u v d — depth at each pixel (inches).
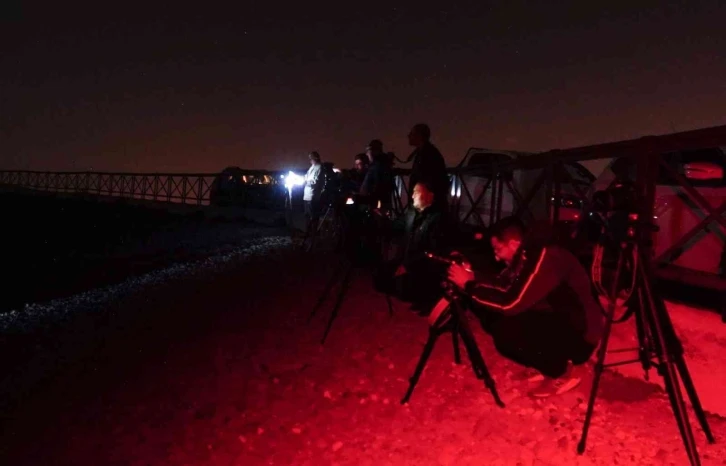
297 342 238.8
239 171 868.0
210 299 335.3
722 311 191.3
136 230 840.3
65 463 165.3
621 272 148.6
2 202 1347.2
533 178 389.7
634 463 139.2
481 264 226.2
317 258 422.3
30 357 271.9
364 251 239.6
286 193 729.6
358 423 167.8
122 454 165.8
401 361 208.4
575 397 171.8
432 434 157.8
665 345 136.9
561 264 155.6
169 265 515.8
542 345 164.2
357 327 249.0
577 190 233.1
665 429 153.5
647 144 189.8
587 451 144.1
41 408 207.2
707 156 250.2
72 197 1378.0
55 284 495.5
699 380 182.7
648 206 192.1
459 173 379.2
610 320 144.1
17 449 178.4
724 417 163.5
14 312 398.6
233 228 744.3
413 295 260.5
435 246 242.5
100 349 266.7
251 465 152.7
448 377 191.6
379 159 321.4
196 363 228.7
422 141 252.5
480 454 146.2
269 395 191.3
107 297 398.6
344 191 418.0
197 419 181.3
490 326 178.1
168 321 297.6
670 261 227.0
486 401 173.2
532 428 156.5
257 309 295.4
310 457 153.2
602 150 211.2
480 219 334.6
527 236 158.7
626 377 185.8
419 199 241.8
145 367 232.4
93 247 728.3
